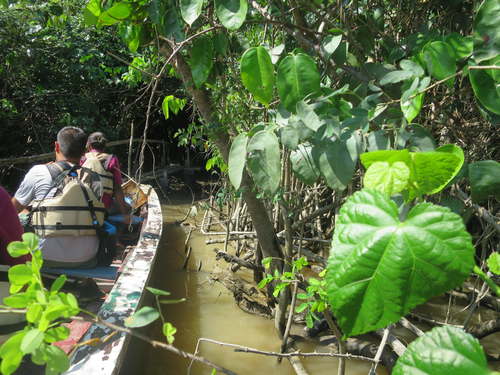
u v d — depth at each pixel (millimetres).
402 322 3227
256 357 3330
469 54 1522
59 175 3113
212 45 2119
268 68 1714
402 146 1512
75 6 3654
